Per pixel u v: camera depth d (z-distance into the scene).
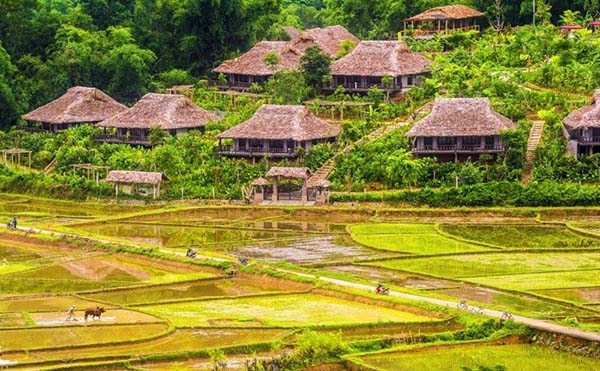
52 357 141.00
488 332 146.12
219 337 148.25
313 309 160.75
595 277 174.25
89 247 199.88
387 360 137.12
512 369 133.38
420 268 181.88
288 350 143.12
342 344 140.38
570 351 140.38
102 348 144.50
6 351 142.12
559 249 191.12
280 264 181.88
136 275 182.50
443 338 145.00
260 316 157.38
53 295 170.38
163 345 145.50
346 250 194.88
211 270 183.62
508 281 172.88
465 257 188.50
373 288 167.38
